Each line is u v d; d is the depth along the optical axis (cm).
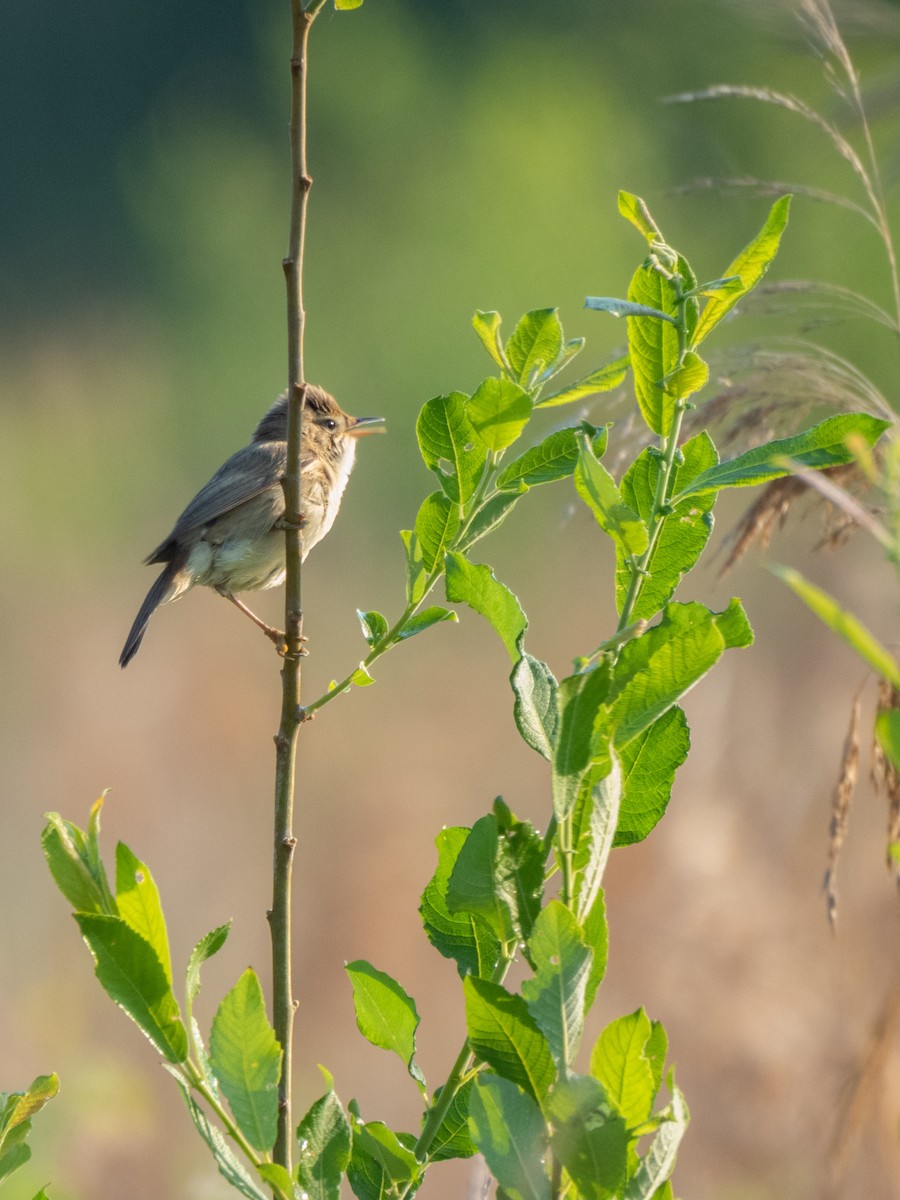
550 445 434
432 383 3275
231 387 3353
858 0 789
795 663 1072
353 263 3544
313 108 3747
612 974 966
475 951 399
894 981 838
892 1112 730
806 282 650
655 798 376
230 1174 336
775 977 925
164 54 3994
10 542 2453
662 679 349
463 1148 410
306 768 1531
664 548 389
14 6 3966
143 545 2523
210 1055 346
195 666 1688
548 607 1961
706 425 637
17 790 1603
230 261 3616
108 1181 1015
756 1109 891
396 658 1827
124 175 3866
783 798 1010
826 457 363
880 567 963
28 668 1844
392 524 2473
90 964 1370
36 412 2994
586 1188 314
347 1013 1255
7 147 3903
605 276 3269
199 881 1425
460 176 3559
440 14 3859
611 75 3478
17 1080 1159
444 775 1518
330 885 1307
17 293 3788
